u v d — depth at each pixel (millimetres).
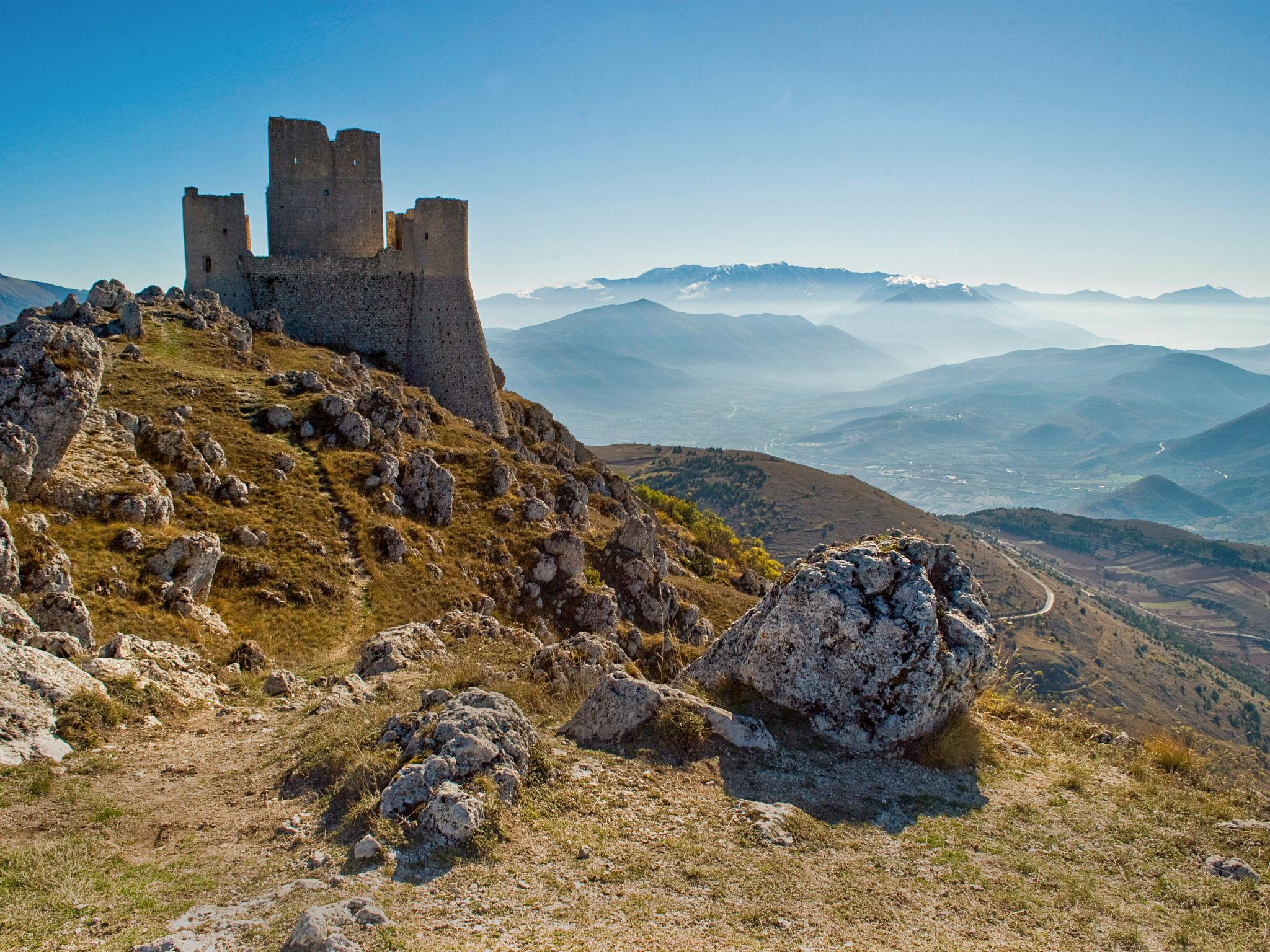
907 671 13469
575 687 16234
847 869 9844
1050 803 12094
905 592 14312
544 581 45656
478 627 26859
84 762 12875
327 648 31078
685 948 7863
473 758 10758
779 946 8031
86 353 31547
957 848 10578
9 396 29016
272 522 39094
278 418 47688
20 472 28484
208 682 18641
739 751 12711
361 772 11227
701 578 67562
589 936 8000
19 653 14883
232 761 13453
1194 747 14711
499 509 49438
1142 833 11141
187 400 46938
